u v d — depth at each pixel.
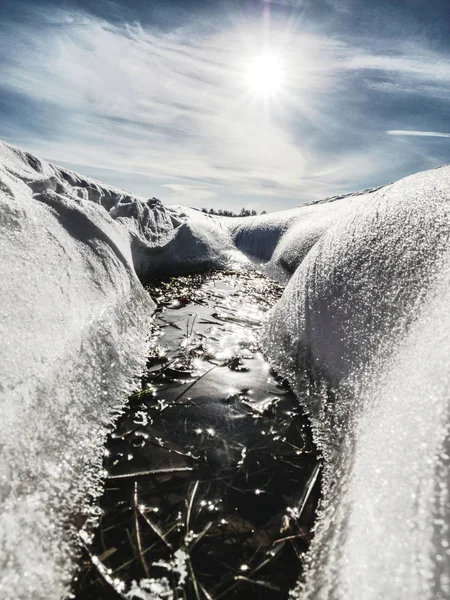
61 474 1.25
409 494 0.90
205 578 1.07
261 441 1.67
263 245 7.23
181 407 1.91
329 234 3.00
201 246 6.34
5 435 1.12
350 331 1.86
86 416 1.56
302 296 2.60
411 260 1.78
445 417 0.96
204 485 1.41
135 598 1.00
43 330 1.56
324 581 0.93
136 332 2.58
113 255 2.80
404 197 2.33
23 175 2.87
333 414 1.64
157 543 1.16
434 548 0.76
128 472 1.44
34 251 1.91
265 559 1.12
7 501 1.01
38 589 0.92
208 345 2.72
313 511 1.29
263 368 2.40
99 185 5.33
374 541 0.87
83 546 1.11
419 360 1.24
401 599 0.72
